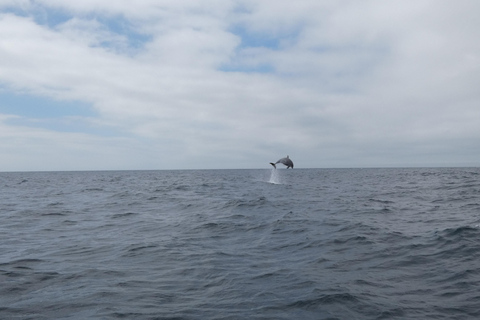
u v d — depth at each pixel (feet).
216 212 69.10
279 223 55.01
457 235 42.63
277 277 30.04
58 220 62.54
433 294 25.71
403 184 149.07
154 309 23.67
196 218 62.34
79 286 28.32
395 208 71.97
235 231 50.70
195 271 32.12
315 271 31.55
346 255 36.78
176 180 219.82
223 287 27.84
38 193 122.21
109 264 34.71
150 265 34.24
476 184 131.34
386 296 25.43
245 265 33.81
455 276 29.30
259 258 36.35
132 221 61.05
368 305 23.82
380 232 46.91
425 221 55.77
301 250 39.32
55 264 34.81
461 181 153.89
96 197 104.99
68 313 23.09
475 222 52.70
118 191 127.13
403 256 35.68
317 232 48.03
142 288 27.84
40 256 37.93
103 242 44.68
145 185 163.94
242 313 22.86
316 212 67.00
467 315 22.16
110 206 82.38
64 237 48.06
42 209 76.84
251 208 73.51
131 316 22.59
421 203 80.18
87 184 178.70
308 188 134.41
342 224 53.06
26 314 22.94
